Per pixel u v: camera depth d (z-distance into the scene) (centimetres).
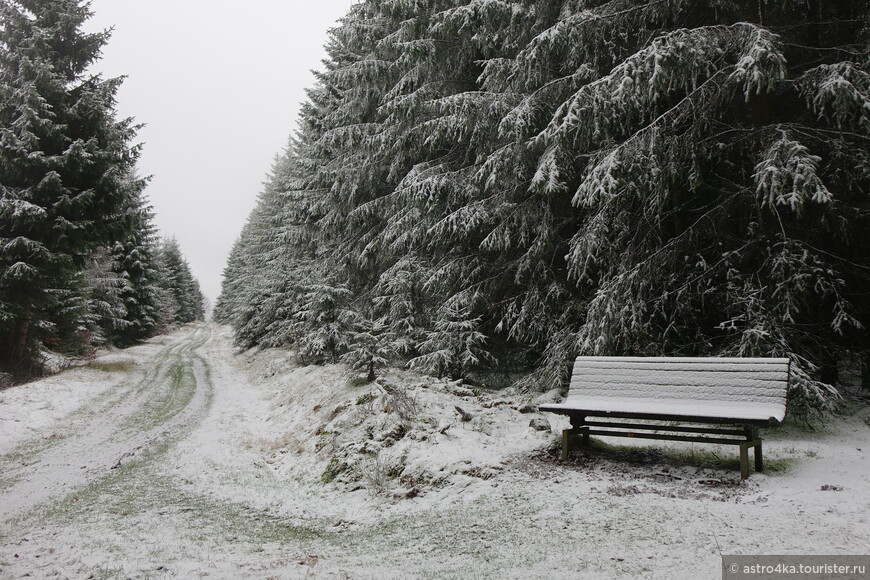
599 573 360
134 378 2102
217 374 2445
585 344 884
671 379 647
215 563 441
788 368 583
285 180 3147
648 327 902
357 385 1310
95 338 3023
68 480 798
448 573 386
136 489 735
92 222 1841
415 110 1298
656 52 721
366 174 1695
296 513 612
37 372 1861
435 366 1191
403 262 1416
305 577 396
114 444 1061
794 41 923
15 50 1866
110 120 1998
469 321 1227
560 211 1148
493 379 1332
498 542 445
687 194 1016
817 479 539
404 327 1473
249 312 3328
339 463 747
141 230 3941
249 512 622
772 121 885
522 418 899
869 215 830
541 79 1062
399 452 727
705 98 799
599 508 497
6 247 1641
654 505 491
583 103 811
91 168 1848
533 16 1163
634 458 665
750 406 581
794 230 879
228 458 926
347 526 554
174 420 1322
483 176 1124
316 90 2422
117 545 504
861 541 376
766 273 811
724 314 918
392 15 1425
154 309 4144
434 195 1265
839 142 736
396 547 465
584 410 641
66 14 1964
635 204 980
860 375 970
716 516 450
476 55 1396
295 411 1313
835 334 905
